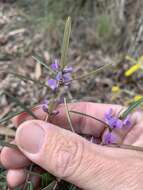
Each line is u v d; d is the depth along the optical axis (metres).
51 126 0.09
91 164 0.09
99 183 0.09
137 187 0.09
